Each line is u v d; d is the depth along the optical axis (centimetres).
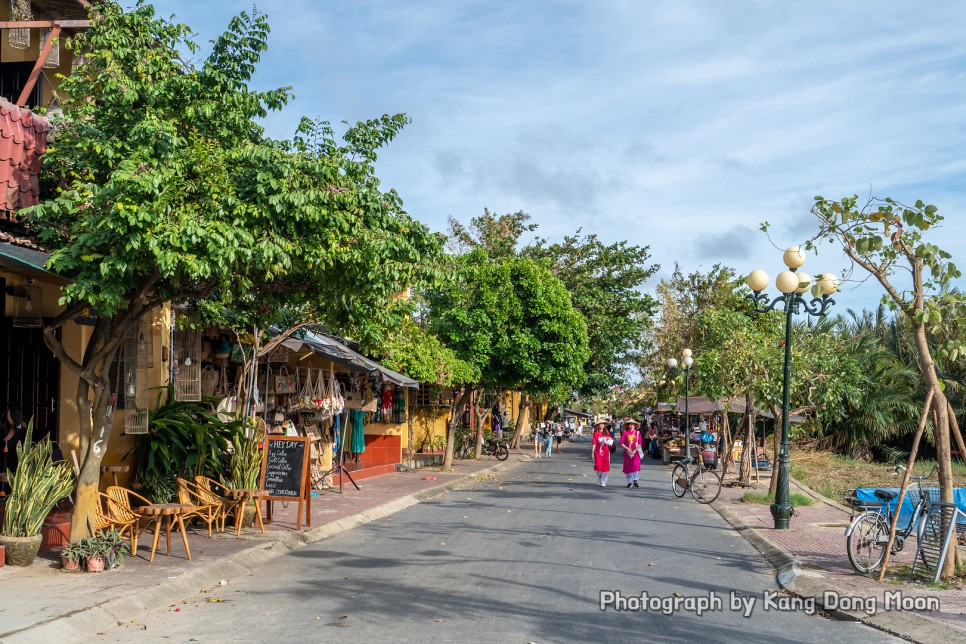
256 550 1125
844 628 805
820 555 1178
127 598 820
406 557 1135
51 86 1393
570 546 1246
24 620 726
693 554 1218
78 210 948
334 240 987
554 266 4634
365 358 2203
